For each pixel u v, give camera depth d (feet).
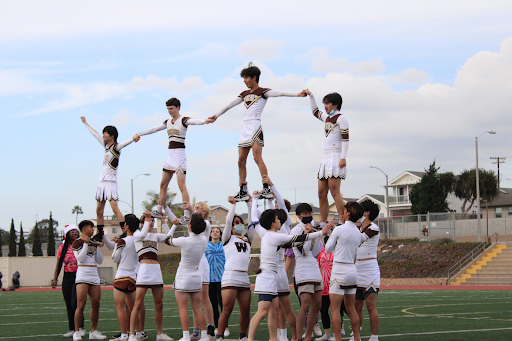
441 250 126.72
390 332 35.96
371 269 30.91
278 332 33.27
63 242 36.99
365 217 31.81
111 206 37.50
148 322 45.01
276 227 29.53
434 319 43.78
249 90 31.58
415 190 208.33
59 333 37.86
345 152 31.07
